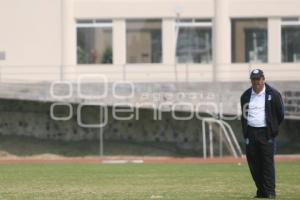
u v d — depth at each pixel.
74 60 145.75
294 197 53.03
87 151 127.94
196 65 145.25
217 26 145.62
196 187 62.78
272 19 146.50
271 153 50.56
